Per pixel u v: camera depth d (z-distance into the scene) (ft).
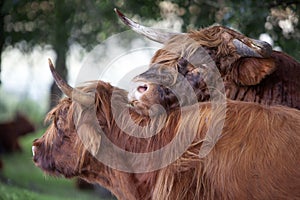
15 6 106.93
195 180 46.16
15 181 131.75
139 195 49.26
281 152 44.88
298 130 45.93
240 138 45.96
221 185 45.32
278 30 83.61
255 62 54.75
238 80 55.42
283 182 44.34
